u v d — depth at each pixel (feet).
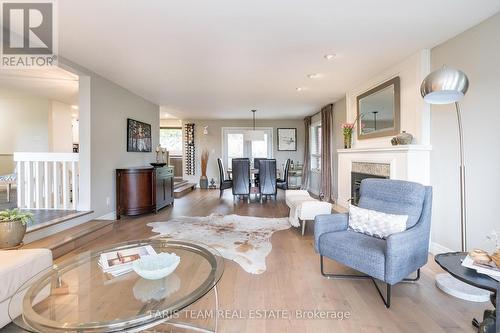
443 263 5.38
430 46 10.09
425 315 6.19
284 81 14.66
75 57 11.18
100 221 12.80
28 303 4.97
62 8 7.52
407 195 7.73
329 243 7.68
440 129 9.83
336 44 9.91
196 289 5.03
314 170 25.66
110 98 14.60
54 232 10.72
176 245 7.55
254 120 28.45
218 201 20.97
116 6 7.39
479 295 6.70
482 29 8.22
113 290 5.58
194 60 11.50
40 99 19.80
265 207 18.60
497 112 7.78
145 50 10.45
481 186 8.23
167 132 32.30
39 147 19.80
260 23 8.35
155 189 16.28
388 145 12.66
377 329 5.71
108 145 14.47
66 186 12.97
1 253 6.05
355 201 14.55
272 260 9.32
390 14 7.83
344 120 18.38
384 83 12.84
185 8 7.49
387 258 6.35
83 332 4.16
